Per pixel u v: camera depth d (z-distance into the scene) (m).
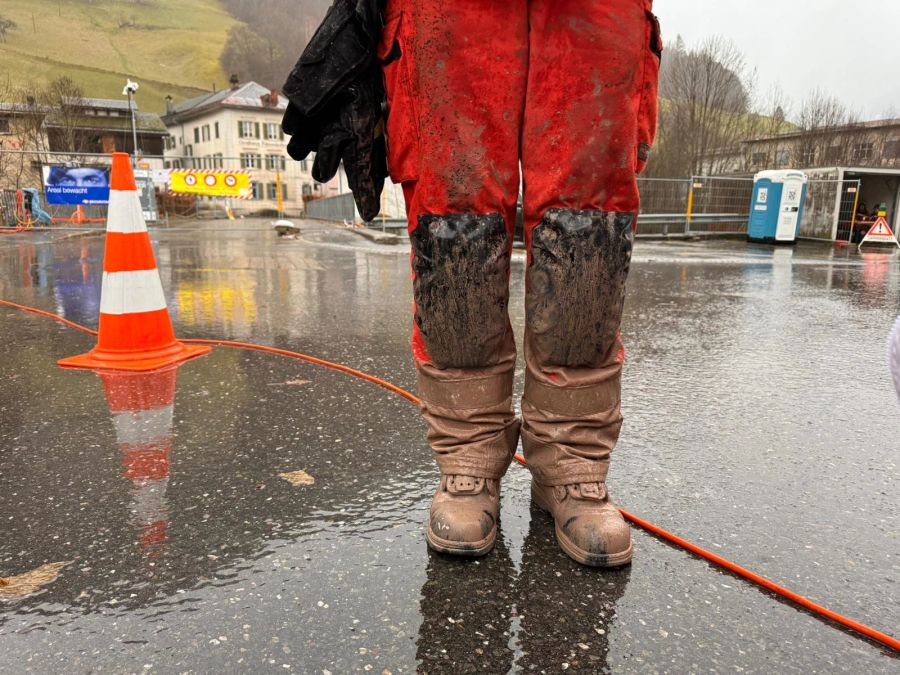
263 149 62.28
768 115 30.47
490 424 1.49
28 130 35.81
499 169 1.30
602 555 1.36
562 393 1.43
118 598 1.25
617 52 1.23
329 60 1.36
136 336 3.09
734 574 1.37
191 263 8.57
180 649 1.11
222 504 1.65
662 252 11.09
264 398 2.55
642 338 3.89
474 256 1.31
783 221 13.89
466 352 1.41
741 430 2.28
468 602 1.25
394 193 15.21
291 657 1.09
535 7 1.25
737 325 4.36
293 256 9.80
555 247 1.29
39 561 1.38
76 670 1.05
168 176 20.61
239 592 1.27
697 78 24.55
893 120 29.20
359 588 1.29
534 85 1.27
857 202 15.34
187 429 2.20
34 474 1.83
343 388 2.70
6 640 1.13
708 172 25.95
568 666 1.08
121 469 1.87
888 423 2.38
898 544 1.51
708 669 1.08
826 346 3.73
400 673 1.06
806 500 1.74
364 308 4.85
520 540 1.49
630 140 1.27
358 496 1.71
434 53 1.25
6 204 16.77
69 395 2.58
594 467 1.44
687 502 1.71
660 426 2.31
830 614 1.23
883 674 1.08
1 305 4.79
